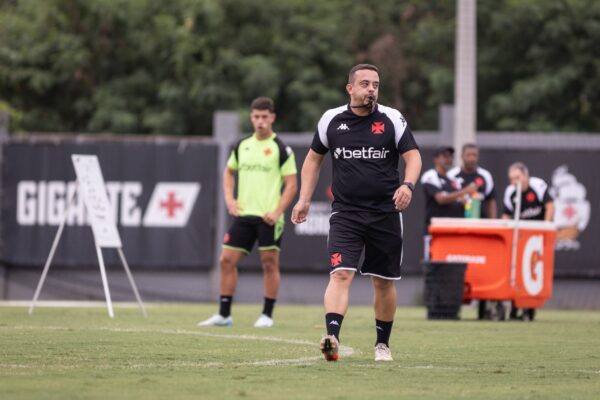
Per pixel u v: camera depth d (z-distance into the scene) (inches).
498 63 5142.7
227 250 1876.2
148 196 3198.8
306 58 5201.8
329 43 5290.4
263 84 4997.5
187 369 1138.7
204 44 5083.7
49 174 3198.8
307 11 5413.4
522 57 5147.6
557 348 1485.0
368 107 1175.6
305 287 3184.1
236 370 1135.6
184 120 5012.3
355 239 1173.7
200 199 3201.3
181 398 922.1
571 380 1103.0
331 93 5078.7
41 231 3193.9
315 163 1213.1
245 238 1875.0
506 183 3122.5
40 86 5093.5
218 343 1464.1
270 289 1879.9
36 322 1845.5
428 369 1178.0
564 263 3129.9
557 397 968.9
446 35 5216.5
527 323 2095.2
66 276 3213.6
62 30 5231.3
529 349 1465.3
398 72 5211.6
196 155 3203.7
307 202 1209.4
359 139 1173.7
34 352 1288.1
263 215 1865.2
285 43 5201.8
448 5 5467.5
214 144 3203.7
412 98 5280.5
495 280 2193.7
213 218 3203.7
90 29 5226.4
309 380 1058.7
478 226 2186.3
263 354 1316.4
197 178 3201.3
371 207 1171.9
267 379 1061.1
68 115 5226.4
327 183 3157.0
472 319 2250.2
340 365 1195.3
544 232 2249.0
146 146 3198.8
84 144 3196.4
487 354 1381.6
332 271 1173.7
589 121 5000.0
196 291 3208.7
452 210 2301.9
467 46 2987.2
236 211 1872.5
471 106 2989.7
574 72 4901.6
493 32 5162.4
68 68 5123.0
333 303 1173.1
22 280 3213.6
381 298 1220.5
